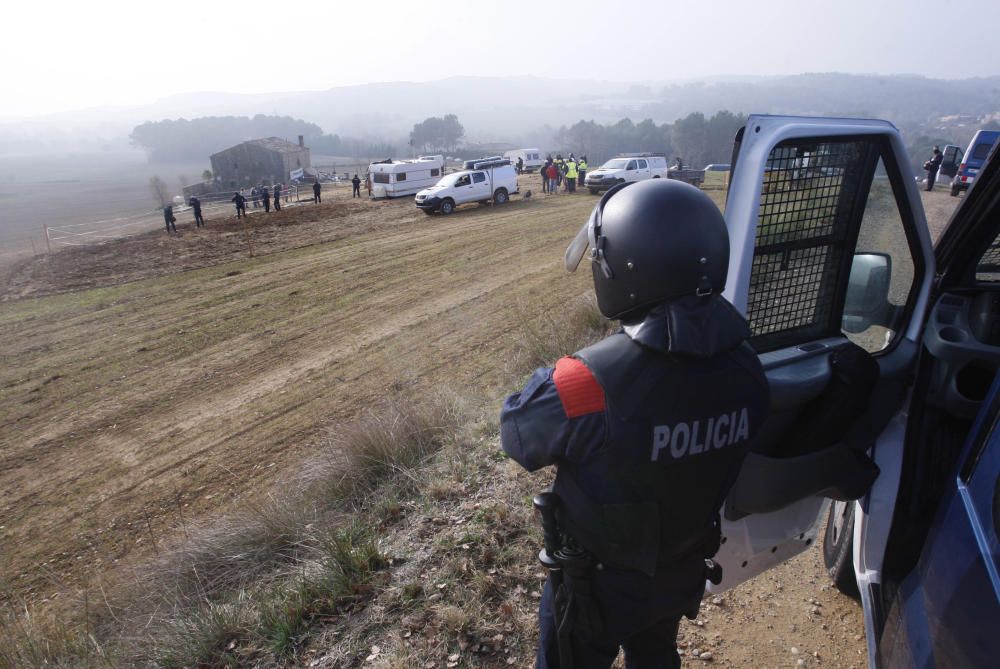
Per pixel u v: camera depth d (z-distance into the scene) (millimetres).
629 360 1367
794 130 1867
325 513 4289
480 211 27156
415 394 8766
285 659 2746
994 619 1308
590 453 1371
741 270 1878
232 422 8820
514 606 2873
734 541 2129
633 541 1418
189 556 4035
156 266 19984
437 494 3994
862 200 2152
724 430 1449
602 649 1635
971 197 2139
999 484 1454
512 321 11641
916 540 2104
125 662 3055
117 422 9148
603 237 1440
